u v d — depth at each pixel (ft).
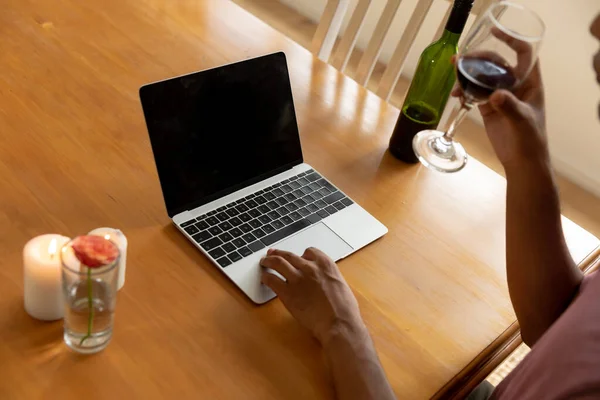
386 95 5.20
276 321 2.62
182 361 2.35
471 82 2.79
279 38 4.69
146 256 2.73
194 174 2.98
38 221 2.74
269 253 2.82
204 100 2.97
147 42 4.19
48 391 2.12
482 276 3.19
